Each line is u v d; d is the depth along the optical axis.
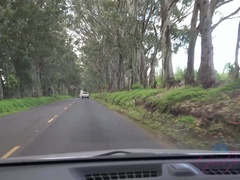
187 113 15.52
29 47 44.97
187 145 10.67
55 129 15.62
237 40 18.25
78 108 35.16
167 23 28.67
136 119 20.31
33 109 35.75
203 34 18.98
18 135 13.89
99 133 14.02
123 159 3.79
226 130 11.16
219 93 15.41
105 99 54.59
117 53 55.53
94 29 55.47
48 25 40.59
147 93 27.89
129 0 39.25
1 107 32.53
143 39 39.25
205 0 18.66
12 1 33.50
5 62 43.00
